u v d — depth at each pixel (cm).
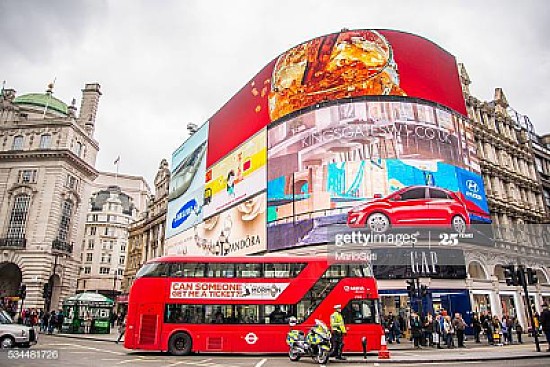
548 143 5081
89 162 5766
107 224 9281
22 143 5278
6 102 5600
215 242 4075
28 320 3878
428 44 3356
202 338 1800
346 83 3192
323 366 1439
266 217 3375
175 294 1855
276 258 1922
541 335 2878
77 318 3484
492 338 2414
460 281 2814
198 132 4962
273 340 1789
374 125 3025
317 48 3431
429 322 2273
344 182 2950
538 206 4228
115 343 2575
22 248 4781
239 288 1859
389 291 2672
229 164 4094
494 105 4403
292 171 3238
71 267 5219
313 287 1859
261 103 3772
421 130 3041
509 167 4078
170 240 5138
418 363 1506
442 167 3006
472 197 3103
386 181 2883
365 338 1684
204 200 4447
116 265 9175
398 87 3125
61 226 5112
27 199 5025
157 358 1662
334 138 3084
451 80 3409
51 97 6334
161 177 6275
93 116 6094
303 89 3384
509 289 3122
